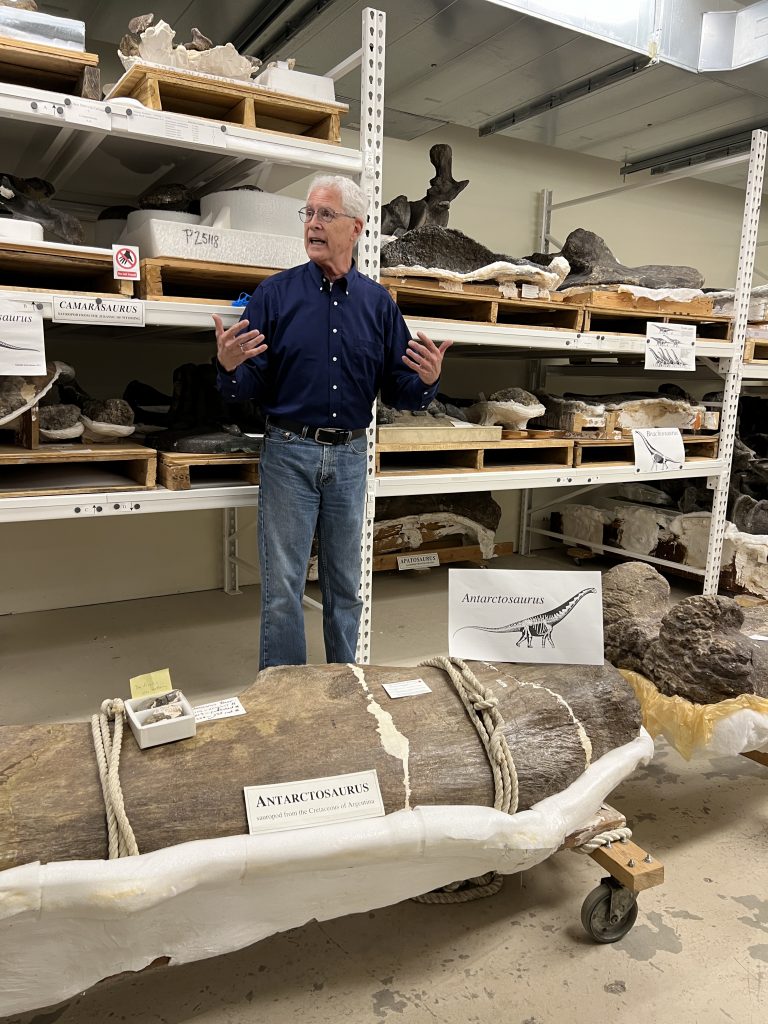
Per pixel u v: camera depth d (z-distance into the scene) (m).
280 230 2.20
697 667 1.70
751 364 3.46
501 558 4.61
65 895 1.05
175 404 2.61
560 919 1.60
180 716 1.30
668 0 2.78
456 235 2.65
